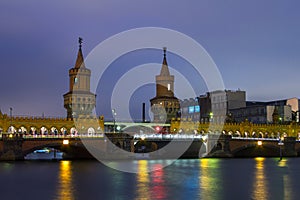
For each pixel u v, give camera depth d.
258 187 78.19
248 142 168.75
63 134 151.38
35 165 116.94
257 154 178.62
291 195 69.75
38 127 149.00
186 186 78.88
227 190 74.56
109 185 79.56
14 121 144.88
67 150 149.88
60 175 93.69
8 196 68.56
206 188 76.69
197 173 100.69
